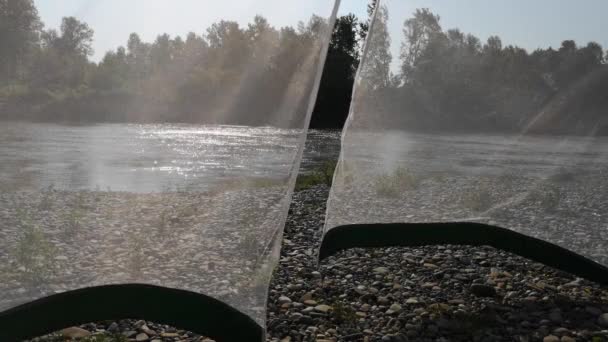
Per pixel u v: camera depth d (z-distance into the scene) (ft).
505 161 14.83
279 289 13.96
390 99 15.33
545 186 14.52
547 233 14.38
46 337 10.20
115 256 9.49
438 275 14.99
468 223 15.08
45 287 9.16
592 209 14.01
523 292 13.61
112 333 10.69
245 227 9.96
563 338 10.66
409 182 15.28
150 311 9.59
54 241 9.27
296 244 18.95
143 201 9.66
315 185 34.24
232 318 9.52
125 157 9.69
